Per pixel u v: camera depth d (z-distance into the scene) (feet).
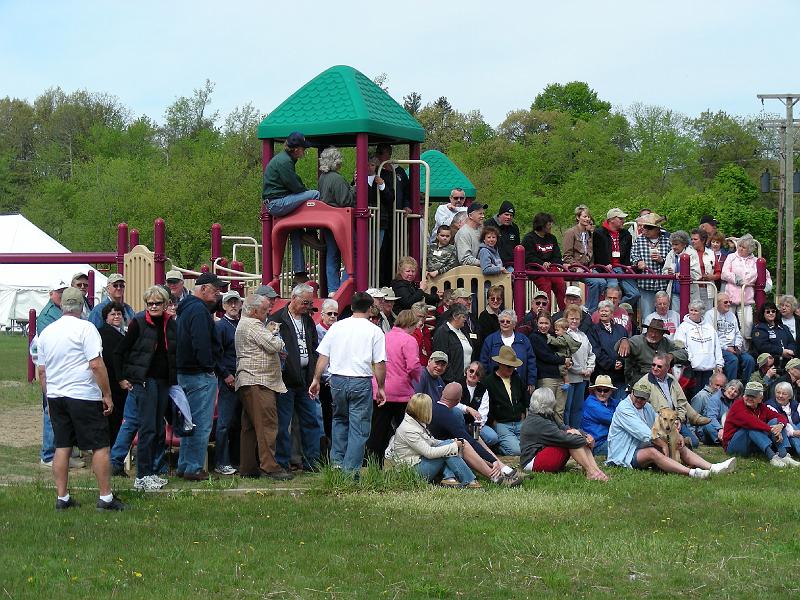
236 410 37.93
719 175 211.61
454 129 265.34
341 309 44.47
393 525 29.91
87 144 237.04
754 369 52.80
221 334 37.42
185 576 24.27
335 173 45.68
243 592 23.09
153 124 243.40
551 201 201.57
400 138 48.37
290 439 38.52
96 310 38.50
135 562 25.21
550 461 39.04
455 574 24.85
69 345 30.32
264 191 46.11
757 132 274.98
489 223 49.06
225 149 192.44
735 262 54.75
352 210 45.27
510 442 43.29
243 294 57.06
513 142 243.19
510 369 43.37
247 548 26.84
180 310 35.91
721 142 274.36
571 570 25.38
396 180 49.21
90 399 30.48
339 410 36.65
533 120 262.26
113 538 27.37
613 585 24.21
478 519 30.78
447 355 42.91
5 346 110.93
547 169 228.22
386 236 48.67
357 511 31.71
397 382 39.50
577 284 53.67
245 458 37.19
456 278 48.03
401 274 45.09
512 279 48.42
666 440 40.40
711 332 49.83
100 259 51.26
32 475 36.81
